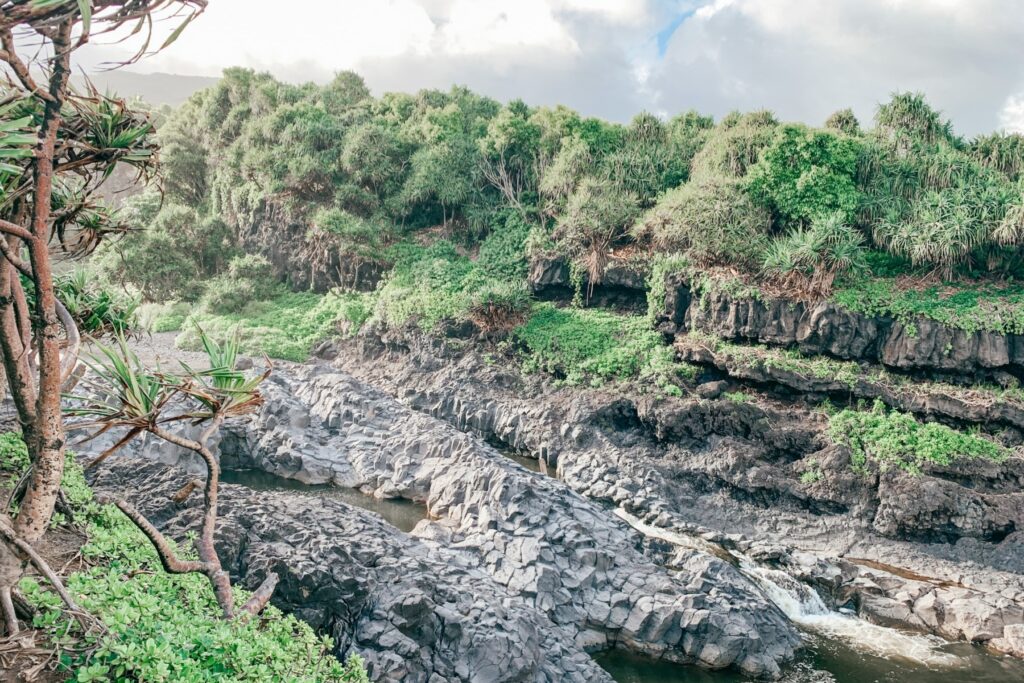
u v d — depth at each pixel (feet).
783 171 136.46
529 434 120.47
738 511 99.35
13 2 24.38
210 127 240.94
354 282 173.17
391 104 234.38
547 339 138.92
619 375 128.88
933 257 123.34
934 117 148.66
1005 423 103.81
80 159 30.55
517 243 166.81
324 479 102.73
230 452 104.58
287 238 189.98
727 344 124.77
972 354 110.42
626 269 144.56
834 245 121.08
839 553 91.20
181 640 32.32
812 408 113.70
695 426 110.63
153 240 179.22
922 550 89.76
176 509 57.82
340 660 51.11
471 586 62.49
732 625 67.21
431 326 146.51
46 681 28.73
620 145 184.14
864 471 97.86
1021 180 124.26
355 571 55.62
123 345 32.32
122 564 40.47
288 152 200.44
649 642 67.56
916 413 108.88
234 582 52.01
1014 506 90.53
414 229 192.65
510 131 182.80
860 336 116.98
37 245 27.81
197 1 26.71
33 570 36.24
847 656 70.28
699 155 166.50
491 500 81.71
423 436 105.19
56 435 29.94
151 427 31.99
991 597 77.66
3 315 29.01
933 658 70.23
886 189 135.44
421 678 51.52
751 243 132.16
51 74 27.12
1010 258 120.98
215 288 173.78
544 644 60.75
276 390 117.08
